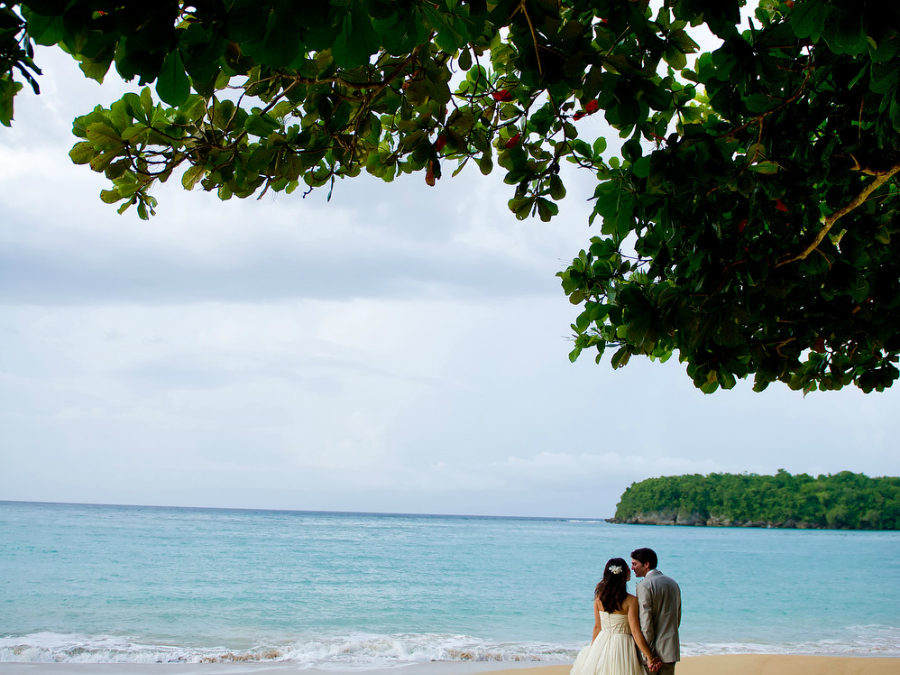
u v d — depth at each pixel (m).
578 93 2.17
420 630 15.63
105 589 21.17
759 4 2.78
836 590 25.67
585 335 4.06
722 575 31.95
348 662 11.49
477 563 34.56
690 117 2.78
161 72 1.52
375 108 2.68
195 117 2.45
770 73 2.33
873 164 2.53
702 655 11.91
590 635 15.13
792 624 17.38
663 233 2.97
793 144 2.60
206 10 1.44
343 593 21.91
